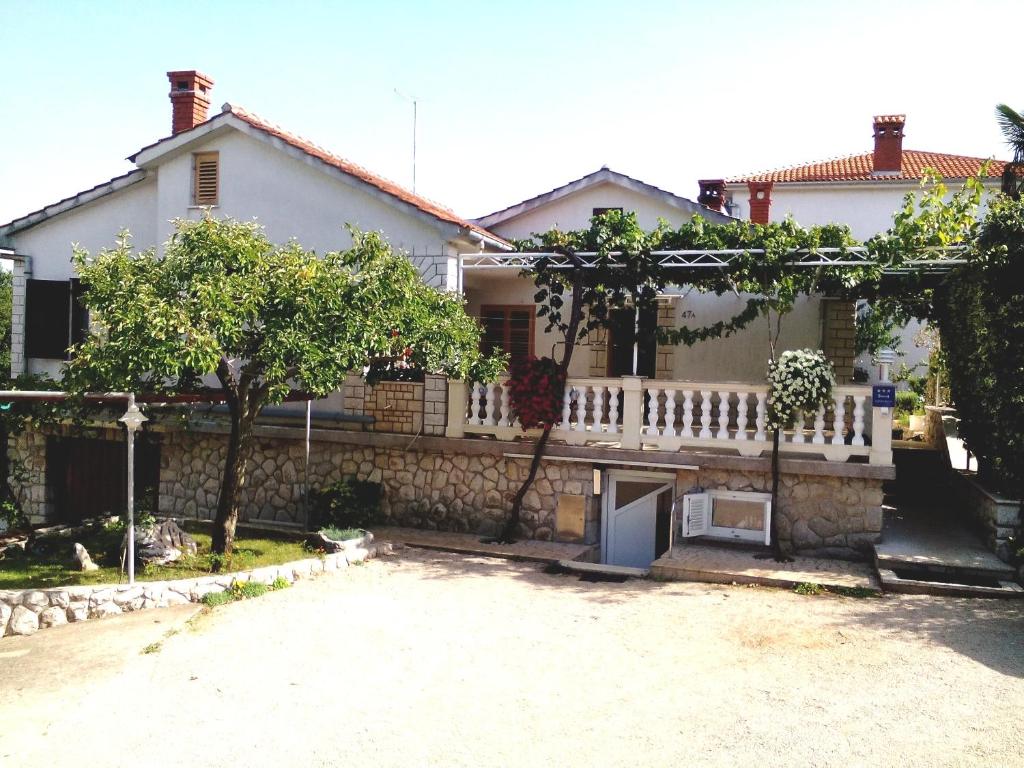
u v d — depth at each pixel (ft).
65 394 28.71
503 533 37.24
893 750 17.46
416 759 17.61
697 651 23.59
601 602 28.53
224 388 31.50
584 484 37.35
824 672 21.77
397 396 39.91
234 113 43.60
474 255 39.40
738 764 17.10
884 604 27.55
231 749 18.16
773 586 30.19
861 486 33.27
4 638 25.39
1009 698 19.88
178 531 33.81
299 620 26.58
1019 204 32.63
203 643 24.59
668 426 36.11
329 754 17.88
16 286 50.03
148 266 29.12
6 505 37.50
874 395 32.83
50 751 18.15
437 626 26.00
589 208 49.29
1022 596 27.84
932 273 36.58
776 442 33.68
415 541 36.99
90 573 30.27
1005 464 32.01
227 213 45.01
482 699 20.57
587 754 17.70
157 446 45.80
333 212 42.96
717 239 35.70
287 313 27.81
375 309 29.14
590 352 46.83
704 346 45.21
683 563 32.24
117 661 23.20
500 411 41.19
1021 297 32.01
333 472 41.14
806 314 43.83
